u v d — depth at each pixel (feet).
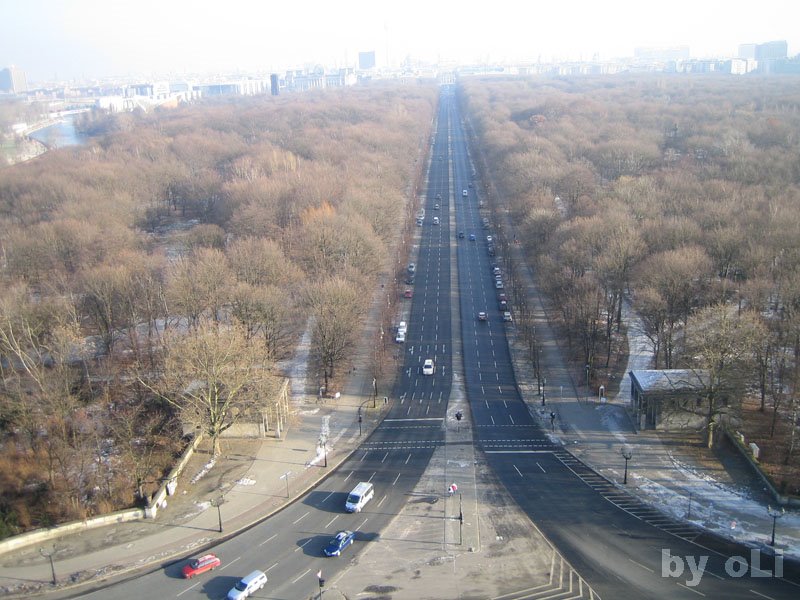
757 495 593.01
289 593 490.49
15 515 583.17
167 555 536.83
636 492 603.26
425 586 493.77
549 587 489.67
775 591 477.77
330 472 651.25
